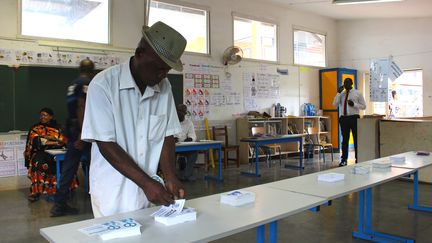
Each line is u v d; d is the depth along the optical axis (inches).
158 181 59.5
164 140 65.2
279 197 77.7
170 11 277.4
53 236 51.8
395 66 332.8
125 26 251.0
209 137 291.1
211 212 65.2
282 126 335.0
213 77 297.6
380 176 104.7
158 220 58.4
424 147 214.5
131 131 59.9
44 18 222.8
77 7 234.1
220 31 302.4
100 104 56.7
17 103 213.9
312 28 376.5
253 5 324.8
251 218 61.3
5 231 134.8
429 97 349.7
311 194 80.8
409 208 161.5
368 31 383.6
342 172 112.0
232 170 271.9
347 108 274.7
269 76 339.0
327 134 374.9
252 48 331.0
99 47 240.2
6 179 211.8
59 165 172.6
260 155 314.0
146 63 56.7
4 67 209.8
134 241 49.9
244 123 304.3
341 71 371.9
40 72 219.9
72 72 230.2
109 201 61.7
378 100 343.3
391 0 277.0
